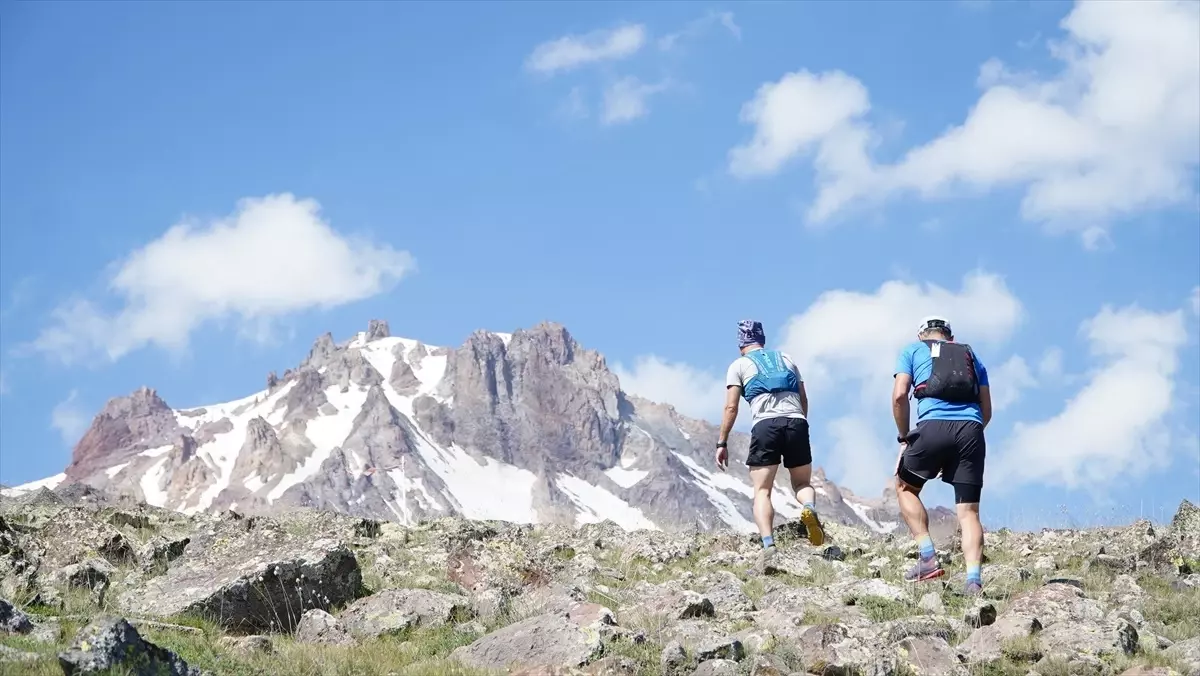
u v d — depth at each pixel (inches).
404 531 689.6
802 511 577.3
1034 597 403.2
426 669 361.1
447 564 516.1
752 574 526.9
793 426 580.7
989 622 401.4
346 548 463.5
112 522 656.4
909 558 577.6
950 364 471.8
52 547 521.7
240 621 426.3
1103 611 394.6
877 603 438.9
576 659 362.3
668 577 552.1
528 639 378.3
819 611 409.4
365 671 363.3
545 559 536.7
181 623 411.2
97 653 311.6
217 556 466.0
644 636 381.4
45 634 360.5
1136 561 510.9
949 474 469.7
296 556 448.8
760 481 581.6
